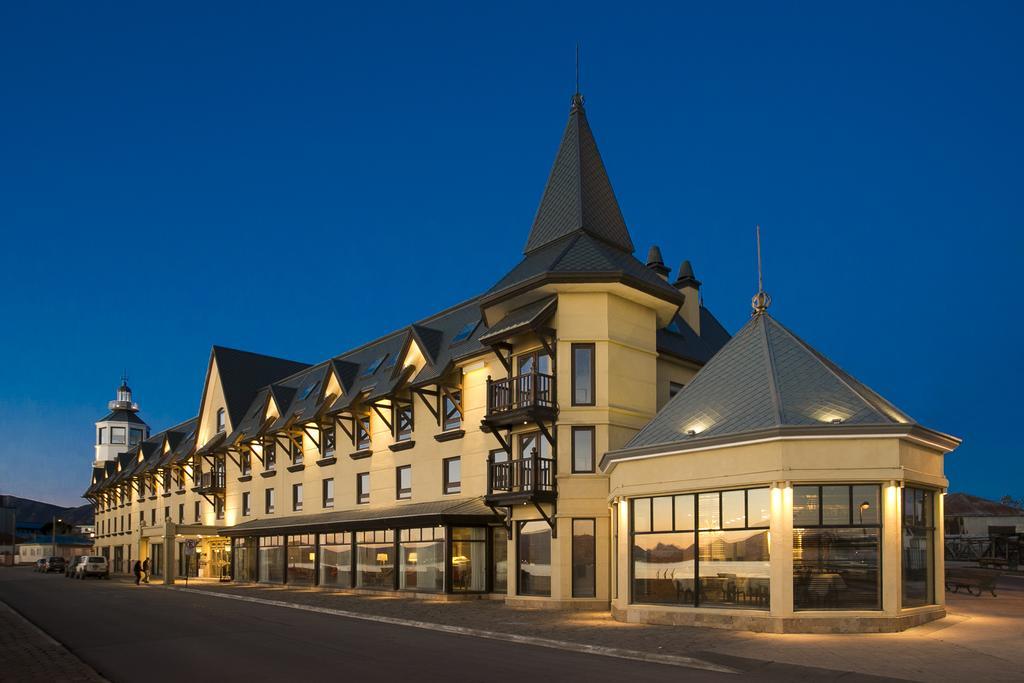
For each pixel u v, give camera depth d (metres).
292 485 42.50
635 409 25.33
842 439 16.86
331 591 35.19
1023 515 55.56
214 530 47.97
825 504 16.95
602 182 28.20
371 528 32.16
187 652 15.45
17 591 37.25
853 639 15.29
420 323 37.31
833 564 16.72
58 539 111.25
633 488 20.05
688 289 33.66
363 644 16.23
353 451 37.53
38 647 16.11
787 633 16.38
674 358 29.08
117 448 94.25
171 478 59.44
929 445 18.05
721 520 18.25
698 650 14.27
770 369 19.17
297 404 43.69
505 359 27.00
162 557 55.88
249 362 54.97
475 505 28.83
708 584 18.30
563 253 25.36
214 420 53.44
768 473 17.11
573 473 24.22
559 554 23.78
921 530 18.03
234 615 23.55
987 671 11.95
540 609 23.78
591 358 24.95
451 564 28.72
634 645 15.03
